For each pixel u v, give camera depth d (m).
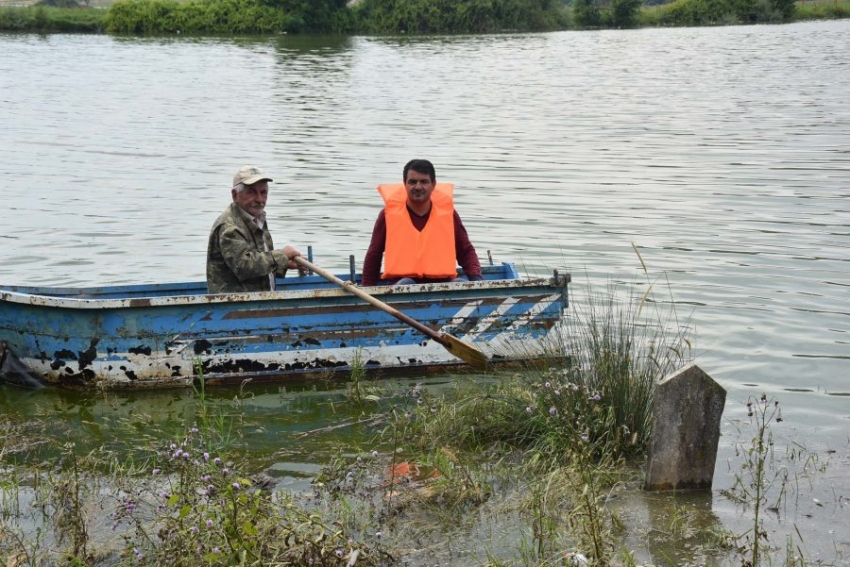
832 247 10.00
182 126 19.41
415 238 7.41
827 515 4.98
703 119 20.38
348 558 4.28
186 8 52.72
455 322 7.04
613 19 61.16
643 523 4.94
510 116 21.09
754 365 6.92
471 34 54.00
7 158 15.64
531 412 5.90
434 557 4.63
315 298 6.87
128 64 33.59
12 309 6.84
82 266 9.42
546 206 12.03
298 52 39.84
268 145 17.03
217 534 4.28
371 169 14.66
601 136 18.06
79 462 5.63
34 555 4.41
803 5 66.88
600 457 5.64
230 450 5.82
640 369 6.09
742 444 5.80
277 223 11.14
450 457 5.60
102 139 17.67
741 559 4.59
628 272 9.16
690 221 11.21
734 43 43.88
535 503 4.89
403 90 26.27
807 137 17.59
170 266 9.41
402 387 6.84
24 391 6.86
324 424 6.23
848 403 6.34
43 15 51.34
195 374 6.86
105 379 6.81
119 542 4.72
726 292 8.52
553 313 7.08
